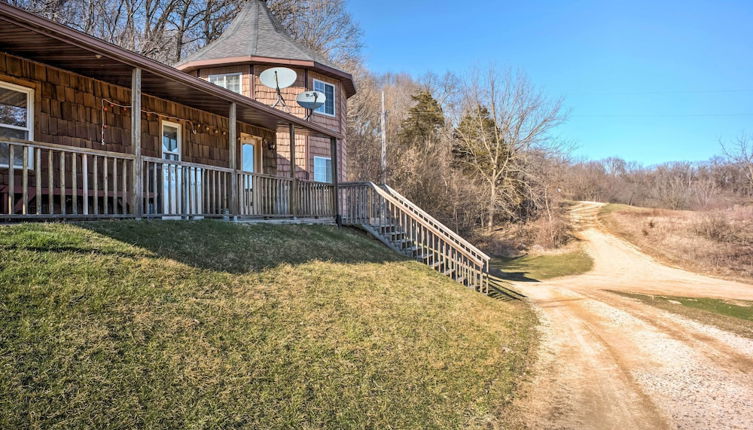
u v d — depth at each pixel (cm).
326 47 3078
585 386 500
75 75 776
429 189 2997
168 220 685
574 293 1325
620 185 5950
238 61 1463
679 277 2100
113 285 428
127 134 869
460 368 502
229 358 385
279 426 326
